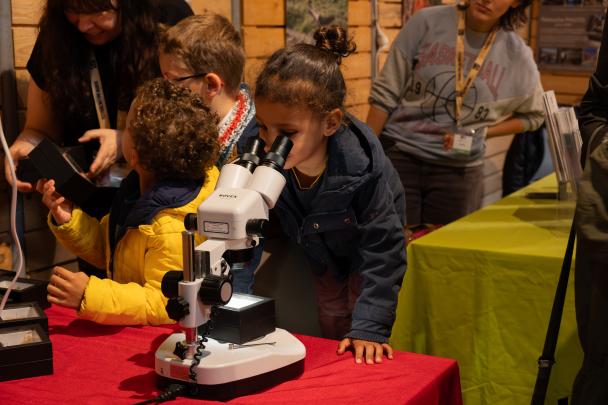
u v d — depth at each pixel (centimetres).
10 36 245
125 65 228
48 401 131
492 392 214
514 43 312
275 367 137
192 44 196
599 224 134
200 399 131
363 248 176
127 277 173
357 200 177
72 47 227
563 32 586
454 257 213
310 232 185
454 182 318
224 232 130
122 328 166
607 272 140
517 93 315
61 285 162
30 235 256
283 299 216
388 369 145
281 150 140
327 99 162
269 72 161
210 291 130
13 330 152
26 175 201
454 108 312
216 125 170
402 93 321
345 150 171
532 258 203
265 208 135
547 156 442
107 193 198
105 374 143
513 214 254
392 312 168
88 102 235
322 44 175
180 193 165
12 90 247
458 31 309
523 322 207
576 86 589
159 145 162
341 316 208
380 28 427
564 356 203
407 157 321
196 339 134
